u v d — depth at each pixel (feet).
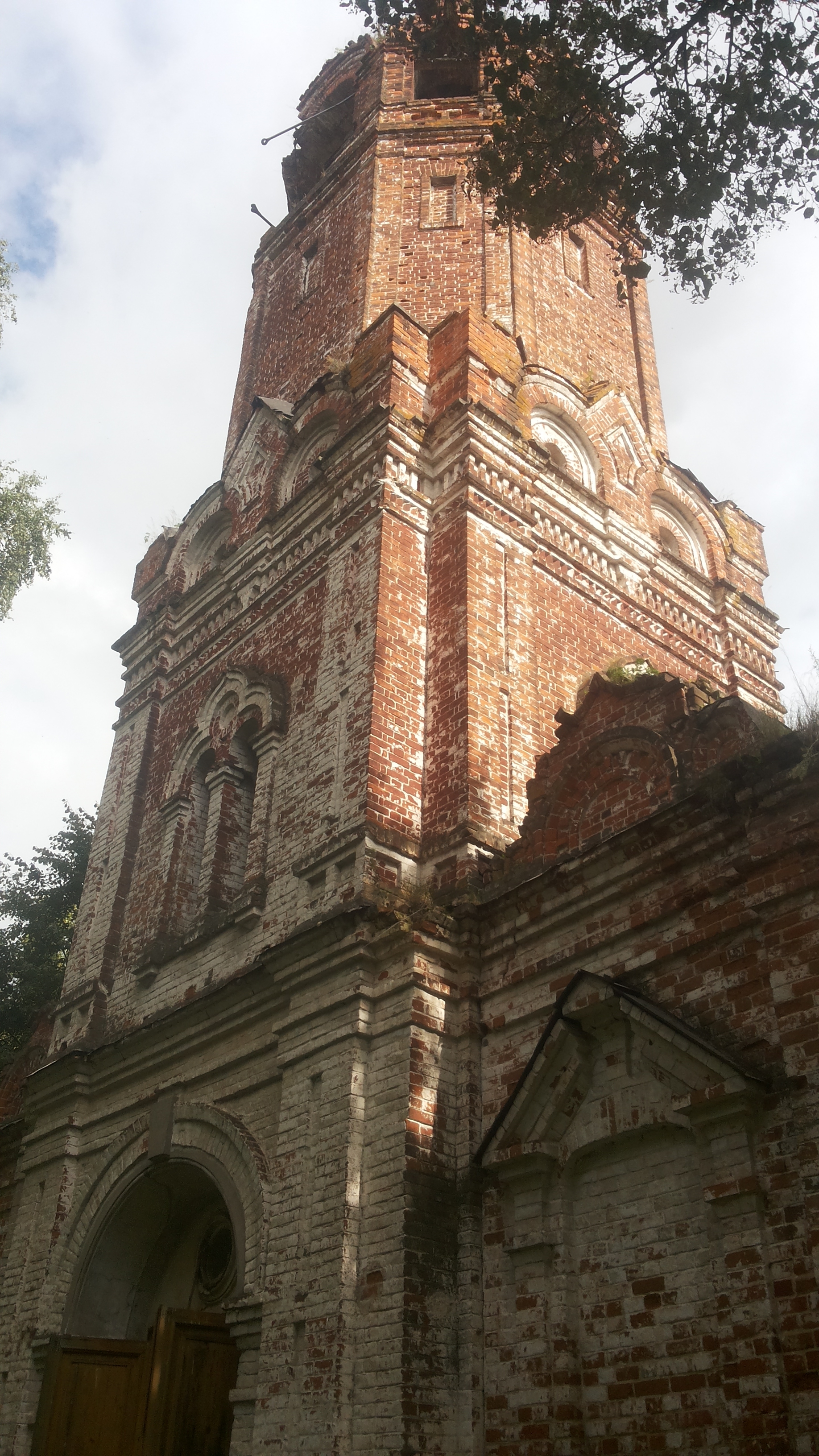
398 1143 34.81
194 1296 47.16
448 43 74.08
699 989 31.24
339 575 51.62
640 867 34.17
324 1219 35.24
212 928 48.52
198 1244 48.42
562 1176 32.73
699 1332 27.76
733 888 31.40
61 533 60.18
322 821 44.65
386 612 46.85
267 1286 36.29
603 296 72.64
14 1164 56.24
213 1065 44.42
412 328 56.49
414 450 52.06
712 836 32.35
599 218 66.44
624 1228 30.76
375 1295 33.12
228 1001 44.37
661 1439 27.66
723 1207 27.89
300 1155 37.50
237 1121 41.93
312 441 62.13
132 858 59.67
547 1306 31.30
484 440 51.55
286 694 52.26
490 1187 34.55
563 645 51.98
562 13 36.65
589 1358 30.17
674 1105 29.40
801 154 35.53
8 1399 46.11
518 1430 30.55
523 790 43.98
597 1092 32.83
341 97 83.51
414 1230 33.37
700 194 36.55
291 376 69.82
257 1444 33.68
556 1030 33.73
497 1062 36.50
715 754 35.01
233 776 54.54
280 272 78.13
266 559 59.26
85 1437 41.09
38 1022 62.69
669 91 36.11
